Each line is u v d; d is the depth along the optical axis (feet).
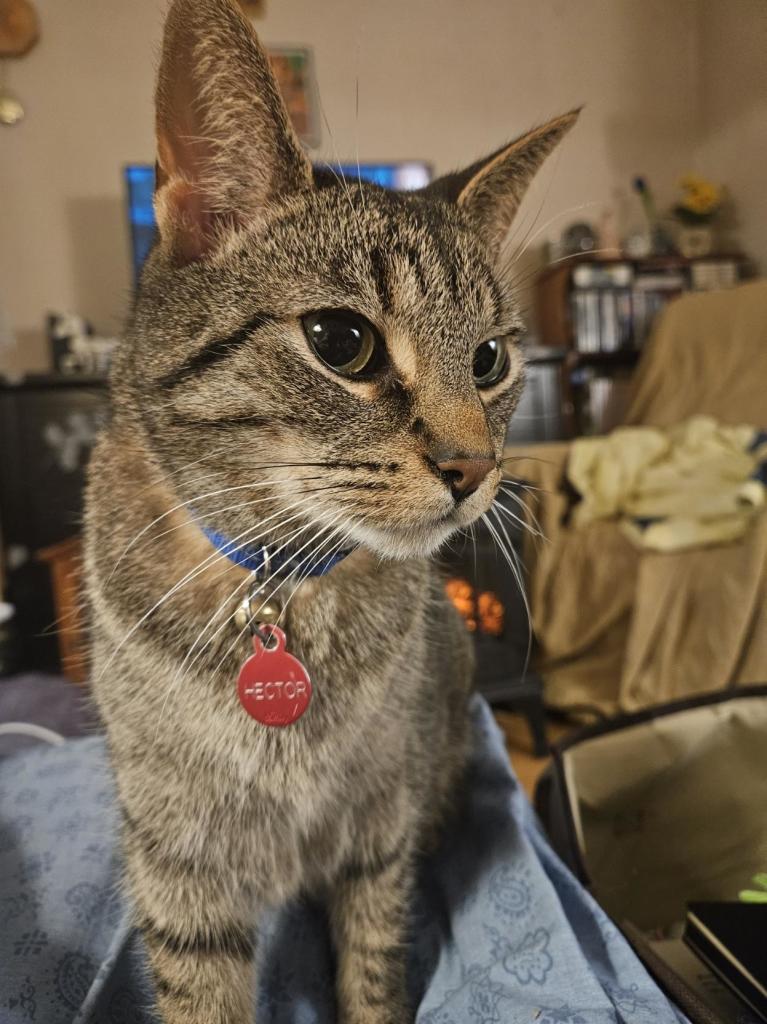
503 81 9.77
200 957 2.15
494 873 2.71
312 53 9.19
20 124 8.84
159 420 1.94
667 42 10.08
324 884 2.55
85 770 3.34
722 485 6.08
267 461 1.86
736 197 9.61
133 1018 2.30
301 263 1.82
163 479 2.00
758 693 3.43
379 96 9.44
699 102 10.10
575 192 10.19
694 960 2.62
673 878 3.18
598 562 6.32
